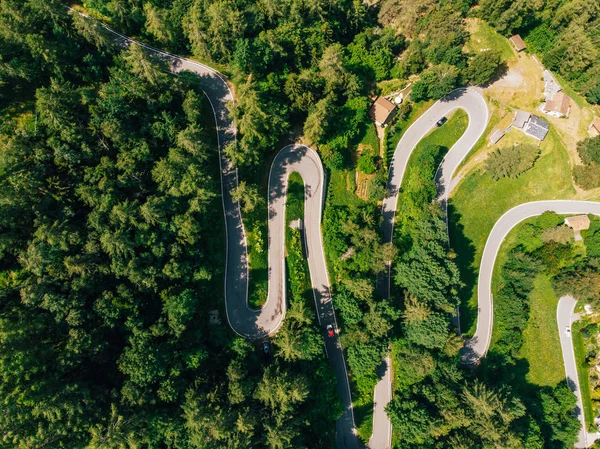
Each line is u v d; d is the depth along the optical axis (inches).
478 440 2812.5
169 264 2442.2
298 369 2802.7
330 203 3253.0
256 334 2925.7
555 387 3540.8
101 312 2231.8
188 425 2225.6
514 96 3818.9
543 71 3863.2
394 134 3659.0
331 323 3110.2
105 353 2295.8
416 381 3016.7
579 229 3614.7
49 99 2251.5
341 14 3735.2
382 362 3184.1
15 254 2220.7
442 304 2952.8
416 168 3432.6
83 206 2404.0
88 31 2549.2
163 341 2399.1
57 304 2135.8
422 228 3161.9
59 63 2529.5
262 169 3122.5
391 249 3014.3
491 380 3464.6
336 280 3139.8
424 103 3725.4
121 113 2485.2
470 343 3595.0
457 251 3676.2
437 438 2886.3
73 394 2066.9
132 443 2060.8
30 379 1994.3
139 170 2514.8
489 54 3440.0
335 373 3051.2
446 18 3651.6
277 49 3056.1
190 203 2513.5
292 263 3038.9
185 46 3125.0
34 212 2231.8
